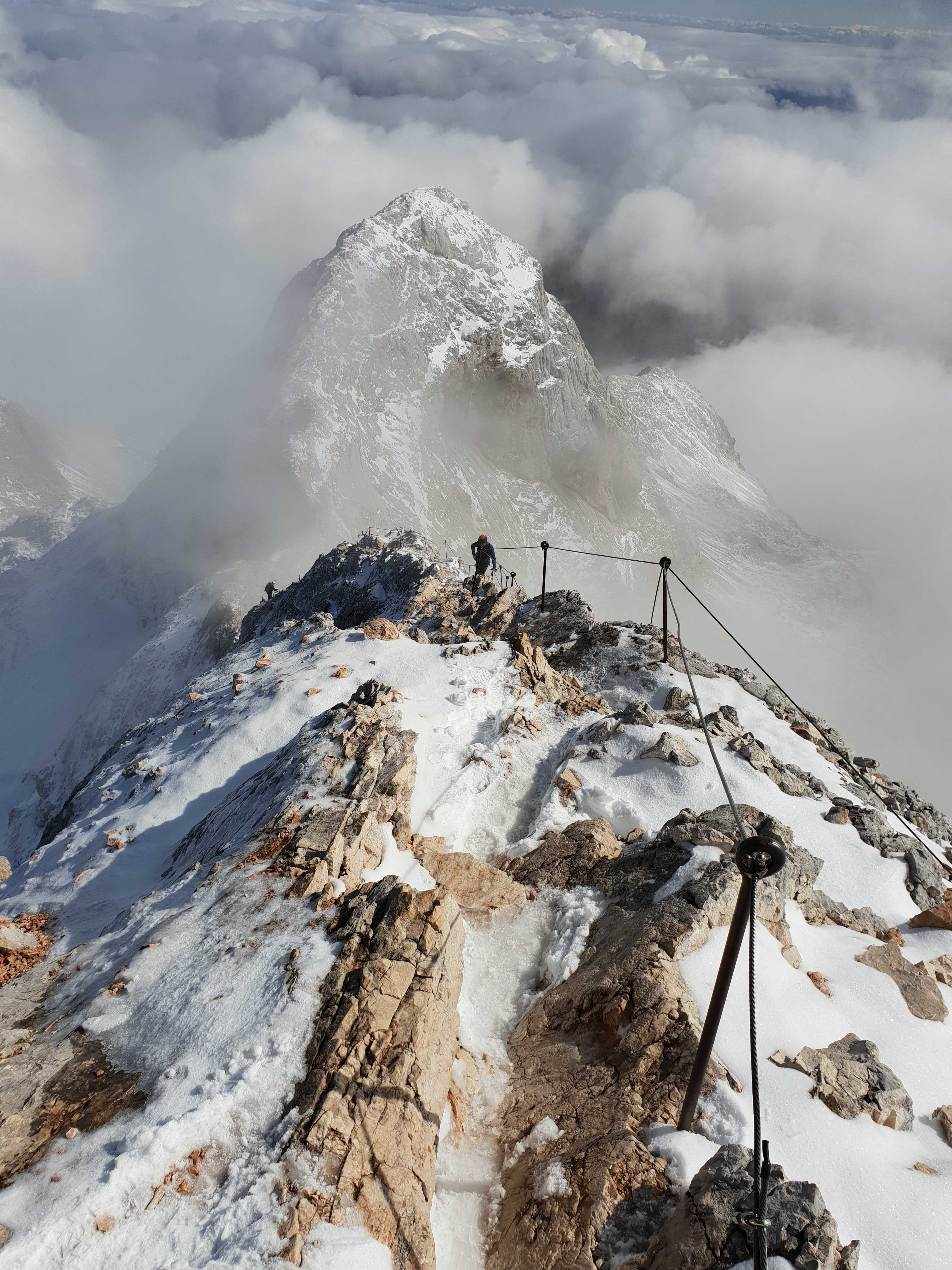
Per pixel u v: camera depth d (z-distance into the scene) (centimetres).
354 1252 704
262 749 1842
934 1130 896
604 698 1936
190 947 1059
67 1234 719
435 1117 849
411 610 3028
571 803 1505
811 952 1148
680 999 970
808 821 1441
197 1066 872
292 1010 912
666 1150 817
